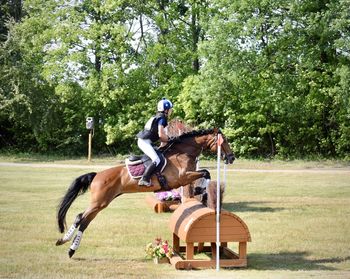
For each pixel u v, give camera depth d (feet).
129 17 132.05
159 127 35.06
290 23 108.27
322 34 107.55
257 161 119.55
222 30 111.14
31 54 135.23
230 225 33.45
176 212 37.81
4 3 150.30
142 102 132.16
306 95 120.06
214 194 34.45
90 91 130.31
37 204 58.54
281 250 38.29
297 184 79.15
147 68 131.54
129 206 58.23
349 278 30.55
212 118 129.18
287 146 127.13
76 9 133.28
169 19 132.67
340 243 40.45
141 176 34.68
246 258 33.83
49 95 133.90
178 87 131.13
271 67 115.14
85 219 34.91
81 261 34.12
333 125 123.75
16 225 45.85
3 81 130.52
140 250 37.78
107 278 29.78
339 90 106.42
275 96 115.34
